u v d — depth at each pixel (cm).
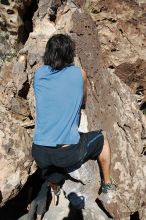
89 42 518
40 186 440
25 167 401
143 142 509
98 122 465
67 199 427
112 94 510
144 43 593
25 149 406
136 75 590
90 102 468
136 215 445
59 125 280
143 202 444
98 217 414
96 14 586
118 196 432
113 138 468
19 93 484
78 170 427
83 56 495
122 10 592
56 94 283
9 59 599
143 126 512
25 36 658
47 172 294
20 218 418
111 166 447
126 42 588
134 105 520
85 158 293
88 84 482
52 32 527
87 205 418
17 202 435
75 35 504
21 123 475
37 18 560
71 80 284
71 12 530
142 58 584
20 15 637
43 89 286
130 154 465
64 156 279
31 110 478
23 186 409
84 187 425
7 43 625
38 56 479
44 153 282
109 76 525
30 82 480
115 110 497
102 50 579
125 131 488
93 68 500
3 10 618
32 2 644
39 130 284
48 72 289
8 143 402
